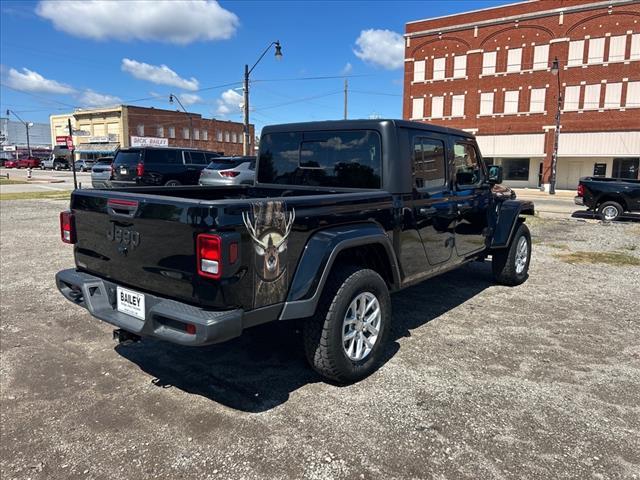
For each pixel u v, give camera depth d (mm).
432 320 4977
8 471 2568
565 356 4070
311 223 3230
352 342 3533
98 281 3475
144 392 3412
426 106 39250
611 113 32969
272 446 2773
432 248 4586
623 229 12500
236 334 2775
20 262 7395
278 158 4914
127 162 15656
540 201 24000
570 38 33562
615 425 3014
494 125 36781
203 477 2516
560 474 2539
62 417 3090
